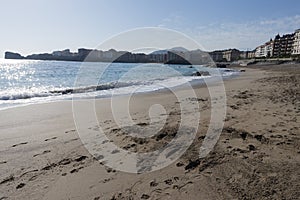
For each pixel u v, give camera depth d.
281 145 4.00
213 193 2.72
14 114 7.39
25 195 2.82
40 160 3.79
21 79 25.70
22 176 3.28
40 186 3.01
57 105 8.92
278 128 4.91
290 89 11.62
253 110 6.73
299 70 33.81
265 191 2.70
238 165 3.34
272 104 7.64
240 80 19.17
